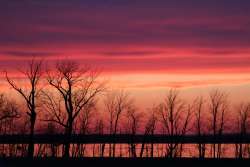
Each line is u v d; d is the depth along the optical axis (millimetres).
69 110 114000
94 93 116812
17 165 110500
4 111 121312
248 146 130375
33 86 113375
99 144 129375
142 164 115812
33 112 112750
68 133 113750
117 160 115812
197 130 129750
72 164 112688
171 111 128625
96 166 113000
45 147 122000
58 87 114125
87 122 125562
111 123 127875
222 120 131875
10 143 123500
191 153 130500
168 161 117312
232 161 119438
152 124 128125
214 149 130250
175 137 127375
